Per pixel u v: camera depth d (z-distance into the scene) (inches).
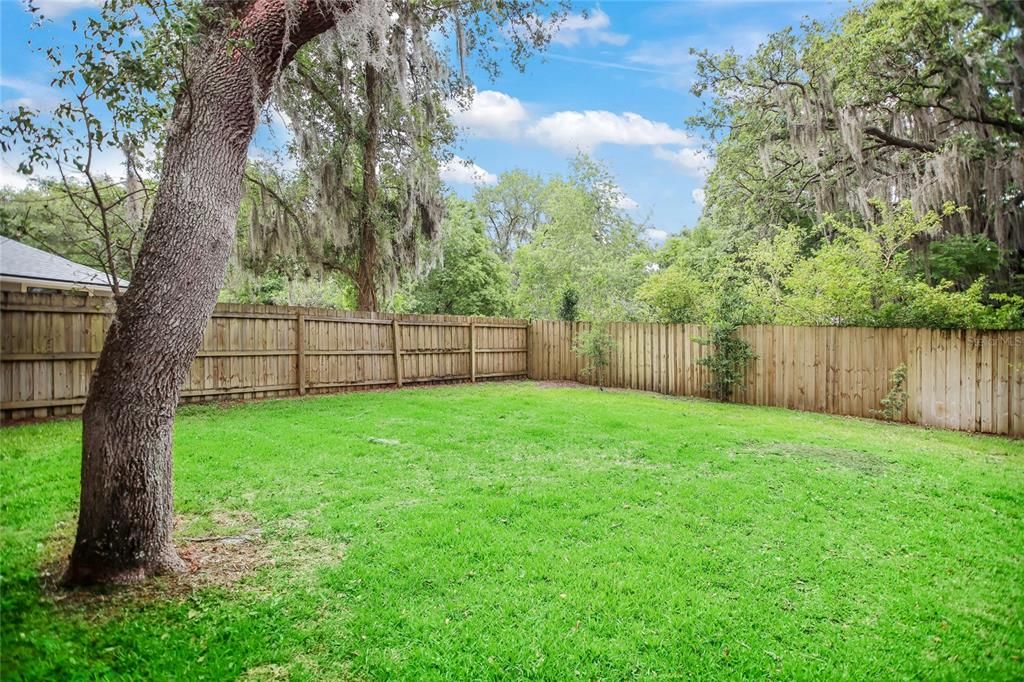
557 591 105.6
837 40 409.4
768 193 548.1
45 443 200.7
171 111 128.8
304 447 209.2
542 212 1310.3
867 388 329.7
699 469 191.6
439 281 815.7
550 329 517.0
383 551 121.3
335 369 390.3
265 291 659.4
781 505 156.0
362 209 466.0
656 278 473.1
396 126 455.2
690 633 92.7
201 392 317.7
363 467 186.1
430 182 473.4
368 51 191.9
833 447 230.4
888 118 440.5
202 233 111.0
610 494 162.2
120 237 132.9
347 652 86.2
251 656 84.5
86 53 114.6
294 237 439.8
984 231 429.4
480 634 91.2
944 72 379.9
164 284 107.4
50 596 99.0
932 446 240.5
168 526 112.6
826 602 104.2
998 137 388.2
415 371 445.7
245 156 121.0
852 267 346.0
